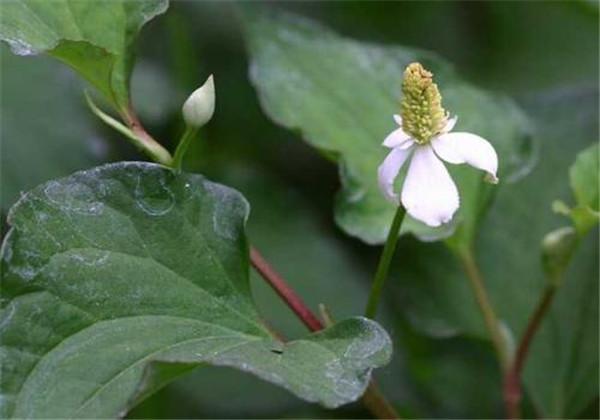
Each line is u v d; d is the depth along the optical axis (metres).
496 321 0.47
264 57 0.50
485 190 0.48
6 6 0.42
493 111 0.50
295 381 0.37
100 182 0.39
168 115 0.56
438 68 0.51
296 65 0.50
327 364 0.38
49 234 0.39
